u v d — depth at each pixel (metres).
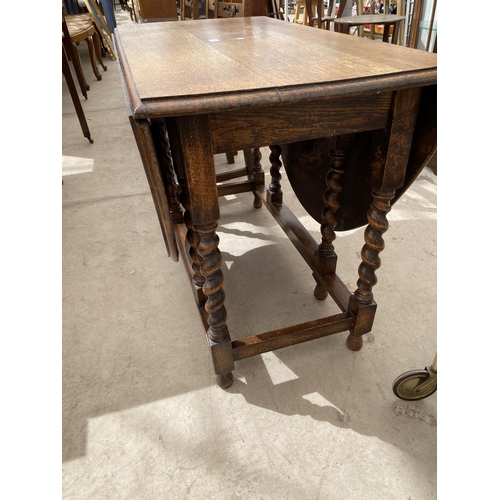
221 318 1.02
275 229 1.89
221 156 2.66
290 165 1.44
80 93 3.99
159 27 1.50
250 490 0.92
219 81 0.72
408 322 1.34
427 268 1.58
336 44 1.05
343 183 1.16
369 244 1.02
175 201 1.58
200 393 1.15
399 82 0.72
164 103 0.63
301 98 0.68
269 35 1.24
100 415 1.10
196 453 1.00
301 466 0.96
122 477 0.96
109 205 2.11
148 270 1.65
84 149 2.78
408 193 2.09
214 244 0.89
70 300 1.51
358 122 0.81
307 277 1.58
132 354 1.28
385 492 0.91
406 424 1.04
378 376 1.17
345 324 1.16
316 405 1.10
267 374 1.19
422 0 2.71
